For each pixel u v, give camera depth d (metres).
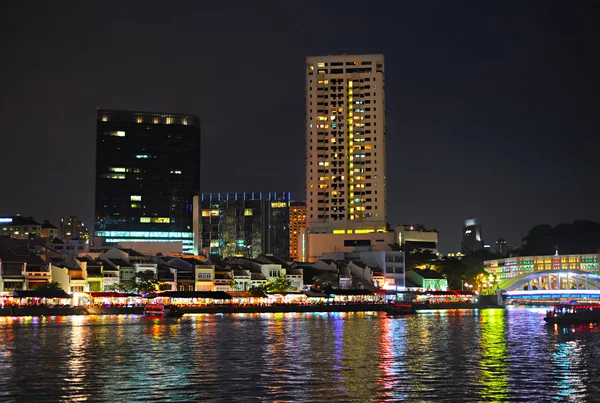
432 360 101.25
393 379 85.31
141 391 78.25
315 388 79.81
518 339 131.50
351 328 153.75
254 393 77.19
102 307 194.50
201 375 88.12
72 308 190.88
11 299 187.38
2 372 90.00
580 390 79.00
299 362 98.94
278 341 124.62
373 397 75.44
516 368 93.94
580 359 103.00
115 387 80.44
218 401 73.56
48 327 149.88
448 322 177.50
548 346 119.44
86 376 87.25
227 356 104.62
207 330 145.75
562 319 171.38
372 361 100.00
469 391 78.31
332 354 107.25
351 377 86.56
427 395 76.31
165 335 133.88
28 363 97.31
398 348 115.19
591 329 156.25
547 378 86.19
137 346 115.94
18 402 73.38
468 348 115.75
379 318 192.38
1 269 197.38
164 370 91.88
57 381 84.00
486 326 163.50
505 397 75.56
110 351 109.56
